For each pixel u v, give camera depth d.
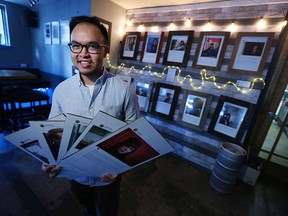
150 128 0.51
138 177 1.85
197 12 1.96
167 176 1.92
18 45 3.24
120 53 2.67
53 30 2.78
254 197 1.72
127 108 0.80
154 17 2.31
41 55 3.23
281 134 1.91
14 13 3.07
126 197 1.55
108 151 0.59
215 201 1.62
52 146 0.61
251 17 1.65
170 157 2.30
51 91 3.19
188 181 1.87
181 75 2.16
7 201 1.36
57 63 2.89
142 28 2.45
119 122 0.54
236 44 1.73
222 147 1.71
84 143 0.60
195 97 2.07
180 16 2.09
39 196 1.44
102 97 0.72
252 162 1.89
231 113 1.85
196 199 1.62
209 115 2.03
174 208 1.49
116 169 0.67
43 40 3.08
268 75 1.65
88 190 0.95
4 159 1.85
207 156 2.05
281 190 1.85
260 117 1.82
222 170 1.68
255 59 1.65
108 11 2.31
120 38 2.63
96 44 0.62
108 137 0.54
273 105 1.76
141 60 2.47
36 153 0.65
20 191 1.47
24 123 2.59
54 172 0.68
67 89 0.74
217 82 1.92
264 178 2.02
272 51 1.60
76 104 0.73
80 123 0.56
